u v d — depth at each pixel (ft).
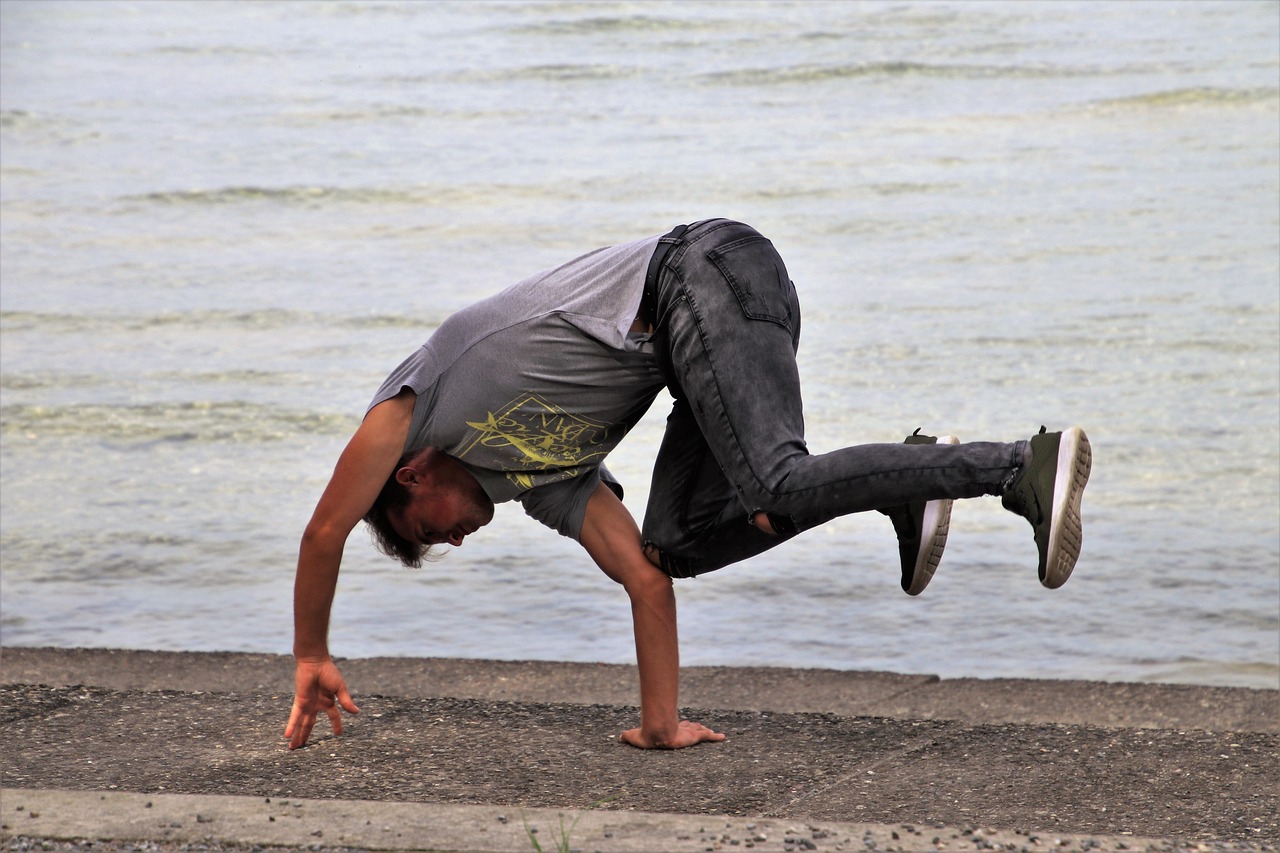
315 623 12.93
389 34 130.21
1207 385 38.47
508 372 12.57
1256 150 80.69
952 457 11.53
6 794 10.90
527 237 68.13
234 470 32.63
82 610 22.94
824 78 109.50
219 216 72.54
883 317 48.57
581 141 92.17
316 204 75.72
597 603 23.04
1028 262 57.52
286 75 116.37
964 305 50.11
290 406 38.65
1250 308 47.78
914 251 60.90
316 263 61.93
